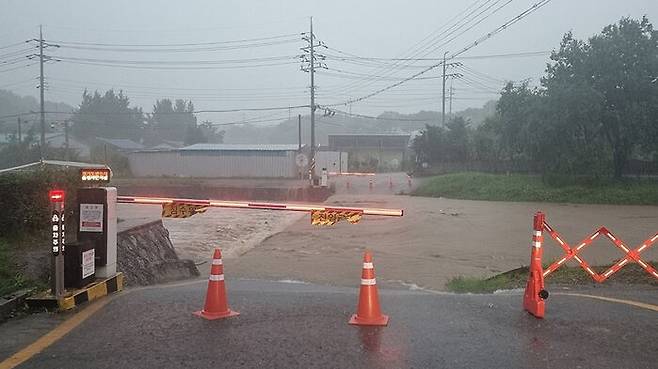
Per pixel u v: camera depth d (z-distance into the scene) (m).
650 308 7.53
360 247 19.64
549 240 20.44
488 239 21.39
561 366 5.24
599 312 7.27
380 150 83.12
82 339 5.98
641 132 38.69
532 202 37.62
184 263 14.13
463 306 7.68
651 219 27.47
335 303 7.77
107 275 8.38
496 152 55.59
